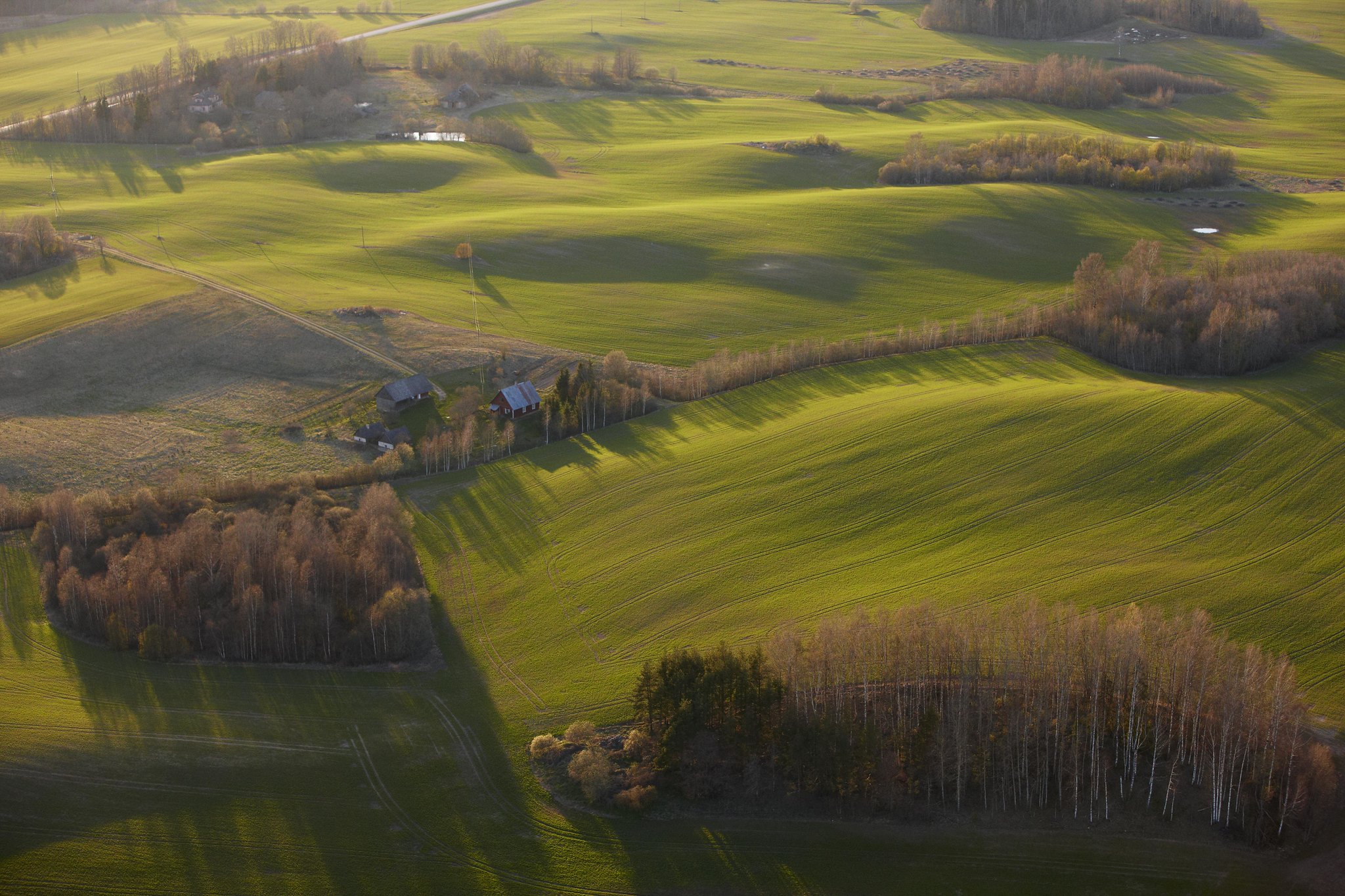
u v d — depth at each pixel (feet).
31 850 268.21
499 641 346.33
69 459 440.45
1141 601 339.16
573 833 277.64
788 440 451.12
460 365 518.78
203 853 269.64
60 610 355.97
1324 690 302.66
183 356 519.60
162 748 300.20
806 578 362.12
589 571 375.25
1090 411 459.73
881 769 280.92
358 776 293.43
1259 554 363.97
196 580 352.90
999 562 364.17
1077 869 262.47
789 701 294.25
